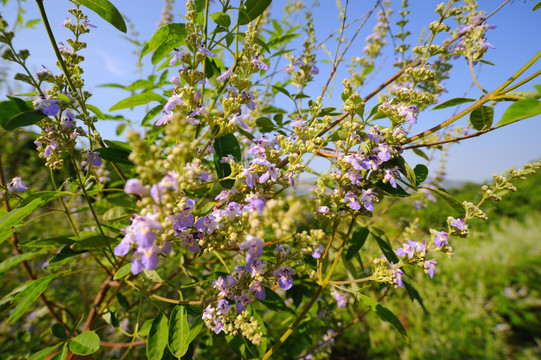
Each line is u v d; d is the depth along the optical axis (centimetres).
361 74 68
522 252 186
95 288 88
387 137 37
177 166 29
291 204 27
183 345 33
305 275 56
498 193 39
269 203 27
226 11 42
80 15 39
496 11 38
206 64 44
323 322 70
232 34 42
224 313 34
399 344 122
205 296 57
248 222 31
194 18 37
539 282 158
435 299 152
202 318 34
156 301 37
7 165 82
